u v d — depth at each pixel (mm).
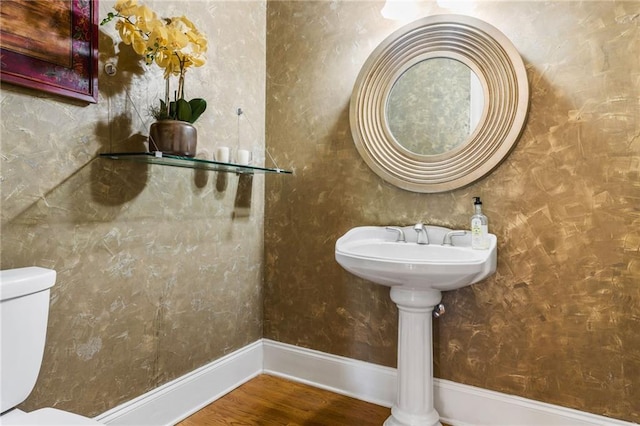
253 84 2111
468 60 1645
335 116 1979
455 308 1691
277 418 1726
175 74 1502
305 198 2074
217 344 1907
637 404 1365
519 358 1564
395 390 1822
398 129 1801
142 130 1527
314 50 2047
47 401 1244
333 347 1998
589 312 1438
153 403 1587
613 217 1393
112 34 1415
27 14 1151
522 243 1550
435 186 1679
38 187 1211
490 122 1586
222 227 1927
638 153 1350
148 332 1571
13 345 1007
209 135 1822
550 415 1501
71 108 1293
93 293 1369
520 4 1550
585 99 1432
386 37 1836
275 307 2184
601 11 1404
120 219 1456
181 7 1676
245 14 2053
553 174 1489
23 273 1079
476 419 1641
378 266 1335
